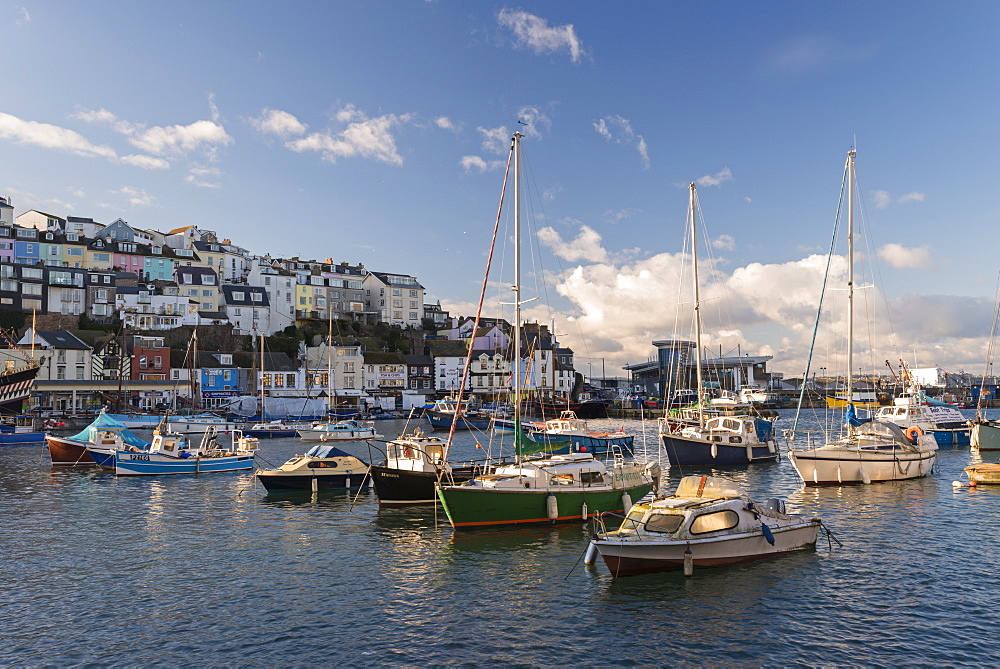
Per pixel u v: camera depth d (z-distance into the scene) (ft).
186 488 140.56
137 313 410.11
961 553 79.71
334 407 383.86
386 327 544.21
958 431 214.28
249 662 52.16
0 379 261.24
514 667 50.90
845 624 58.39
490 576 73.20
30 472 166.91
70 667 51.52
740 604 63.00
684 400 410.11
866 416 256.73
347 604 65.10
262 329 471.62
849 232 154.10
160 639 56.70
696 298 181.06
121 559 82.38
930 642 54.70
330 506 118.52
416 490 114.21
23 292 390.83
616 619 59.88
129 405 319.27
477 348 510.17
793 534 78.59
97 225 501.97
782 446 220.43
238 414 335.67
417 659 52.42
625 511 101.04
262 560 81.51
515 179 118.42
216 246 523.29
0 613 63.05
